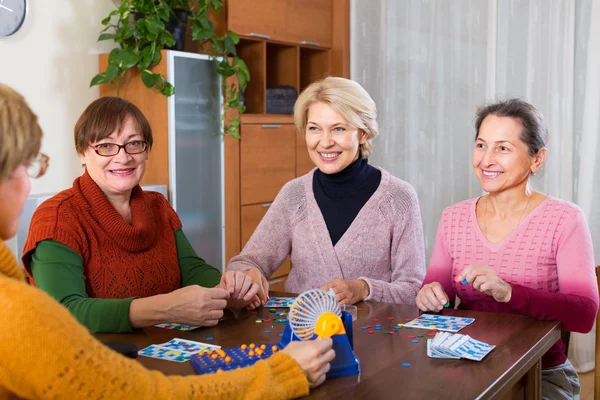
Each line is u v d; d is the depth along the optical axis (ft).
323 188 7.41
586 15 12.84
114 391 3.11
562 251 6.23
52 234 5.59
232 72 12.64
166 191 11.76
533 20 13.42
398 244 7.23
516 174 6.36
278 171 14.28
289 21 14.53
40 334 2.93
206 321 5.26
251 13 13.55
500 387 4.17
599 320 6.20
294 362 3.82
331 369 4.18
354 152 7.18
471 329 5.32
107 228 5.87
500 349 4.78
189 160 12.09
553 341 5.37
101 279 5.84
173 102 11.66
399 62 15.33
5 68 10.74
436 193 15.14
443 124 14.90
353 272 7.19
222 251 12.96
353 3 15.74
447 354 4.58
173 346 4.80
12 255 3.23
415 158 15.29
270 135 14.01
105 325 5.16
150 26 11.35
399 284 6.85
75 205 5.86
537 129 6.32
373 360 4.53
